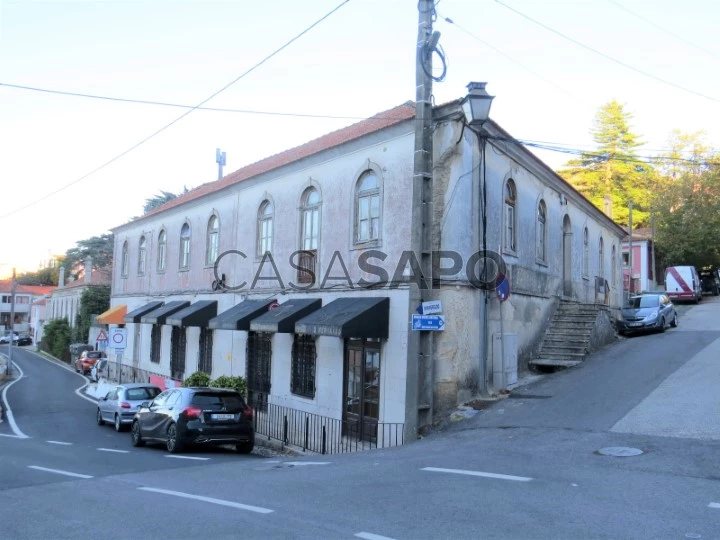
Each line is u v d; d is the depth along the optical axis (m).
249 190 21.50
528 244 18.31
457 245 14.28
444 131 14.32
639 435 10.18
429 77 13.73
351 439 15.69
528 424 11.99
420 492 7.47
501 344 15.41
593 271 25.34
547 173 19.41
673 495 6.89
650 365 15.97
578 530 5.72
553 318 19.98
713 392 12.43
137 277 30.69
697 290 37.00
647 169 51.84
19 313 103.06
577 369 16.92
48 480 10.14
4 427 21.59
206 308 22.70
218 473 10.28
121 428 20.31
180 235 26.64
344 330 14.12
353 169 16.67
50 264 118.12
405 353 14.38
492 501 6.85
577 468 8.48
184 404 14.91
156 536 6.14
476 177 15.14
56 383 39.28
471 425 12.80
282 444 16.66
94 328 51.09
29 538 6.30
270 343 19.50
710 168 43.94
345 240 16.72
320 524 6.27
